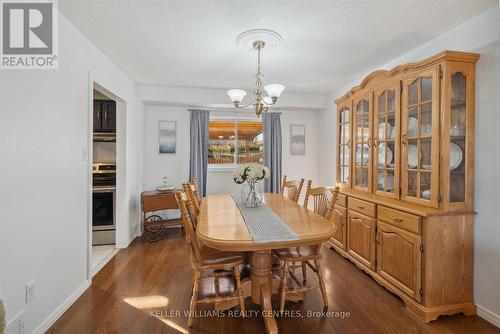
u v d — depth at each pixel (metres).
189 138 4.16
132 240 3.52
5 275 1.37
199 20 1.89
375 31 2.04
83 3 1.68
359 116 2.75
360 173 2.74
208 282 2.31
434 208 1.86
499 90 1.70
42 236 1.64
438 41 2.13
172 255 2.98
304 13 1.79
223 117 4.36
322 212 2.28
